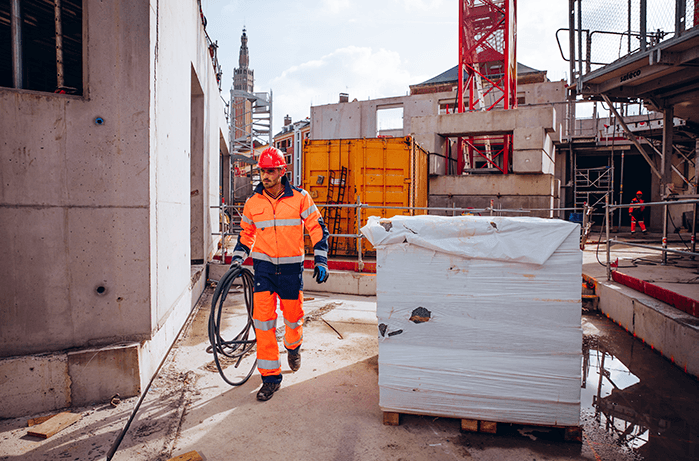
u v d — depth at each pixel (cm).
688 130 1109
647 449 222
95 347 282
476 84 1675
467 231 231
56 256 273
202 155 653
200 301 564
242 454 216
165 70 343
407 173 794
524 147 1165
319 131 2266
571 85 823
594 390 301
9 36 312
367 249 773
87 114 276
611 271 545
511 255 224
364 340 406
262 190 290
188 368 333
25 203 265
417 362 240
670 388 304
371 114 2191
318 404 272
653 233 1638
